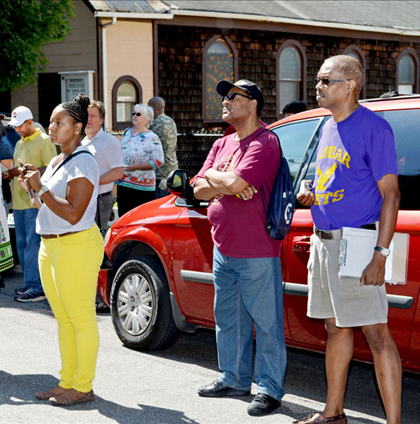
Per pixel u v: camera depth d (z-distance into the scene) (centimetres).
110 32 1499
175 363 542
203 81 1650
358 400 480
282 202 425
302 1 1945
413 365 417
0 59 1296
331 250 387
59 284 438
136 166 767
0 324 634
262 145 425
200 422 426
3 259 544
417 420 444
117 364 534
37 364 526
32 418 426
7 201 777
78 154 435
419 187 415
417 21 2109
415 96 445
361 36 1945
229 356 469
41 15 1334
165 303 551
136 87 1547
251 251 434
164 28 1580
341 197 384
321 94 389
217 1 1703
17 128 712
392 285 414
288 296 469
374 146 375
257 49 1750
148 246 577
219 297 463
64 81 1559
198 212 521
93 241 443
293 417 437
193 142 1644
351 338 407
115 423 421
